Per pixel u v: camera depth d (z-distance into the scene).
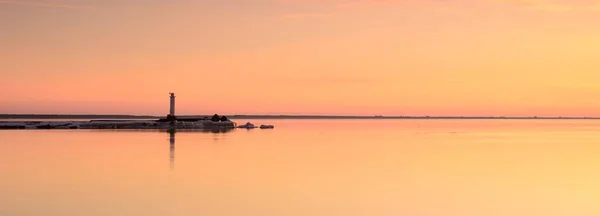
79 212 26.06
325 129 142.00
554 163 47.62
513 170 42.09
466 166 44.78
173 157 50.66
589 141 83.50
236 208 27.08
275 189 32.41
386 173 39.81
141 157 50.28
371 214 26.08
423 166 44.59
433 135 104.88
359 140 83.88
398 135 104.56
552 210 27.16
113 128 121.44
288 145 69.56
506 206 27.97
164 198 29.44
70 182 34.75
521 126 195.50
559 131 132.88
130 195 30.22
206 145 66.88
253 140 80.06
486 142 80.06
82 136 86.19
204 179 36.25
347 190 32.22
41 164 44.31
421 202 28.80
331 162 47.38
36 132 100.12
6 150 57.38
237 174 38.78
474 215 26.06
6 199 29.08
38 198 29.30
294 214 25.94
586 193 31.62
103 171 40.03
